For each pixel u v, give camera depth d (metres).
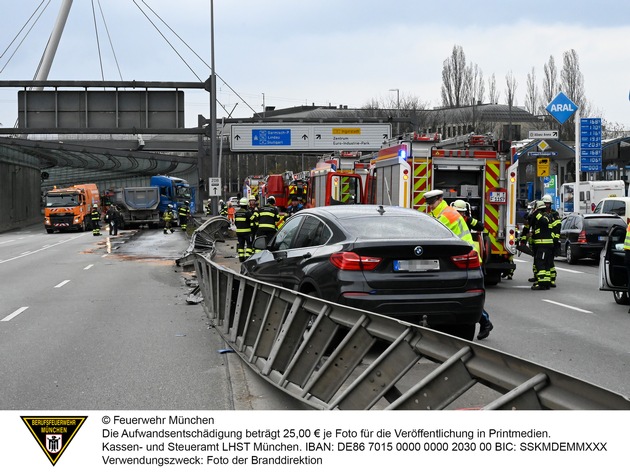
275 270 10.30
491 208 17.44
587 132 38.34
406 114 76.44
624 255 13.66
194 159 83.62
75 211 59.06
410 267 8.74
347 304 8.56
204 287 13.25
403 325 5.02
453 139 18.31
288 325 7.54
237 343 9.49
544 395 3.60
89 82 39.28
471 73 73.62
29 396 7.28
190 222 45.75
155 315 12.98
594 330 11.12
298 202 26.69
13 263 26.69
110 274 21.52
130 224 61.59
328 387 6.06
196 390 7.49
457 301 8.77
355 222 9.32
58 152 71.94
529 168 59.44
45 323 12.22
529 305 14.08
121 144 82.44
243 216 21.98
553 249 16.86
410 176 17.17
